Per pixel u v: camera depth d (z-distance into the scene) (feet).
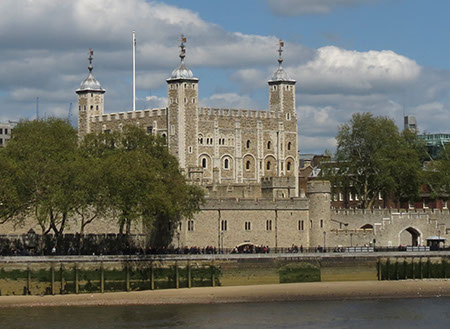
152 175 483.51
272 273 491.31
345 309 432.25
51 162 482.69
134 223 536.01
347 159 636.89
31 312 415.44
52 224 481.05
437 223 589.32
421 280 506.48
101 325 390.21
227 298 451.94
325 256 502.38
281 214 547.90
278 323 399.03
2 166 468.34
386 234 570.05
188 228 526.98
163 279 468.75
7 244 484.33
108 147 559.79
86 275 453.99
